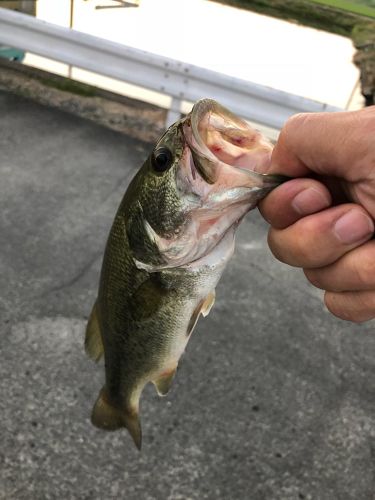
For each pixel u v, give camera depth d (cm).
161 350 21
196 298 19
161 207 18
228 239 18
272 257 45
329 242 15
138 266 19
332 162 15
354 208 15
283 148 16
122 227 19
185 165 17
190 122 16
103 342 22
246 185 16
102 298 21
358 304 17
